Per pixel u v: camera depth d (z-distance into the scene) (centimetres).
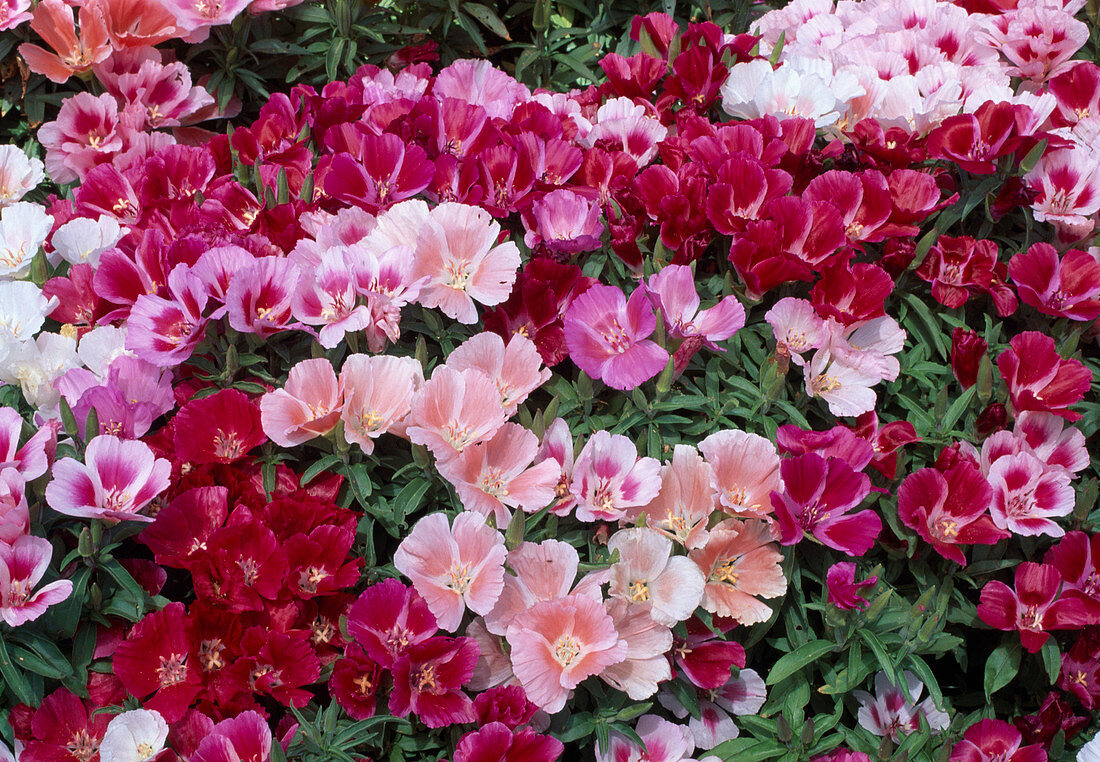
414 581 117
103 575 119
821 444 123
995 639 130
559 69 161
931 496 124
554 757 117
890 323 129
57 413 125
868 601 124
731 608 121
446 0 157
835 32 154
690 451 122
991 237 137
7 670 115
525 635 117
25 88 149
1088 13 152
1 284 127
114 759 114
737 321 124
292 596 118
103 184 138
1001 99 141
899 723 124
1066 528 129
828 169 138
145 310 125
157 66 147
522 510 119
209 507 119
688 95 144
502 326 128
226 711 116
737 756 121
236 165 138
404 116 135
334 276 125
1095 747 120
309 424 120
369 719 116
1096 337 135
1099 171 135
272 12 154
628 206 131
